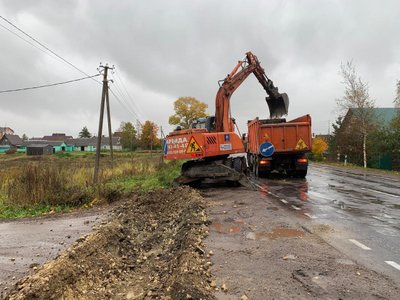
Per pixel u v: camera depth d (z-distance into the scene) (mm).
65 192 12586
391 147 29500
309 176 20797
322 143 45562
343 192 13414
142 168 22516
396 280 4621
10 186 13328
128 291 4934
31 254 6574
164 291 4570
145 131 77812
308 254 5699
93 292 4875
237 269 5086
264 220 8250
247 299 4121
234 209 9641
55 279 4730
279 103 20234
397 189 14523
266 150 18172
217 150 13969
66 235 7969
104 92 19812
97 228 8398
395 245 6215
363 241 6469
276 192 13219
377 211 9492
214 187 14555
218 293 4312
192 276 4680
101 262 5789
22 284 4781
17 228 8891
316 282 4570
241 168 15039
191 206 9289
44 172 13547
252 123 20578
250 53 18516
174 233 7656
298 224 7840
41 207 11672
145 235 8016
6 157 64875
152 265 5969
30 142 114875
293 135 18078
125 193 13797
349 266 5137
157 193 12688
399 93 31734
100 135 18062
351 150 35938
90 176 16797
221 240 6586
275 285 4500
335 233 7051
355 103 32688
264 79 19438
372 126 32312
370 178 20062
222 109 16578
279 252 5824
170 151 14453
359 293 4234
